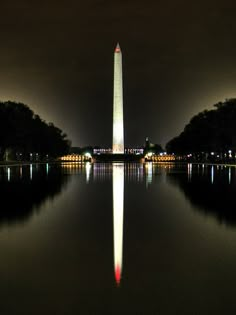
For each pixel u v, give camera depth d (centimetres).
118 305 1351
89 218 2967
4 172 9506
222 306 1341
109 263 1809
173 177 7556
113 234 2422
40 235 2384
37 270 1706
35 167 13100
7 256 1919
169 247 2097
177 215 3094
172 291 1468
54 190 4978
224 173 8988
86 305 1351
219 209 3391
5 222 2795
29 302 1375
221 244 2161
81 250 2038
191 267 1744
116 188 5250
